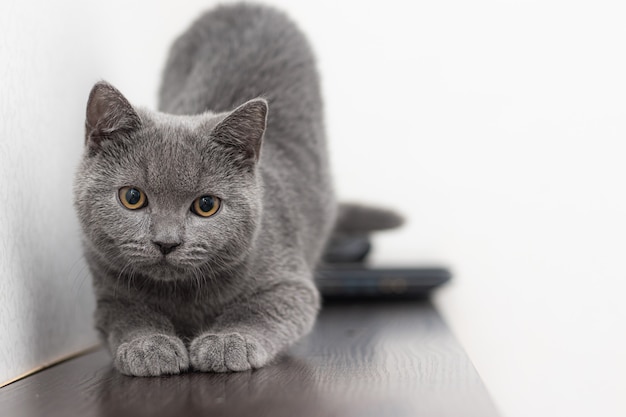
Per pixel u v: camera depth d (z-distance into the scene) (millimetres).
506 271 900
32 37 547
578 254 875
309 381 474
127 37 763
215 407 431
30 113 542
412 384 462
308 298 598
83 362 562
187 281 551
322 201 727
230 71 729
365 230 846
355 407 426
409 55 932
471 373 484
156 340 510
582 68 871
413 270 752
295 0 933
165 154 521
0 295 494
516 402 869
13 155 518
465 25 915
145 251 518
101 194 527
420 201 942
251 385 471
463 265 910
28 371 525
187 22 924
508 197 907
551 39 883
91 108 530
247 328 552
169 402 442
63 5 599
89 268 569
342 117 944
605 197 870
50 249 564
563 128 884
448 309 900
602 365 861
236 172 545
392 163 945
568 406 863
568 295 876
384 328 629
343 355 539
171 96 768
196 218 531
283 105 723
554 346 873
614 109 865
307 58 778
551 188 889
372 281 746
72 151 611
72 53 615
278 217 611
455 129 928
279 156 679
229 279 562
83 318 613
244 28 779
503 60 905
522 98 900
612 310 864
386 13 931
